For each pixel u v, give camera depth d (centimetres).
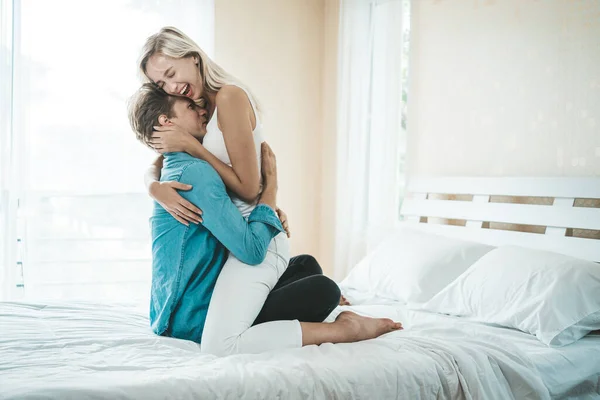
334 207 416
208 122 199
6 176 324
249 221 187
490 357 175
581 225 255
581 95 268
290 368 152
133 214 363
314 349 168
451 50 333
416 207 345
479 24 317
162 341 181
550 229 271
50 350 169
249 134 184
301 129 428
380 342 177
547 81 282
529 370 176
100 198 356
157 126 189
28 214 335
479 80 316
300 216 430
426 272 270
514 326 220
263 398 143
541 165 285
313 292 180
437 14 341
